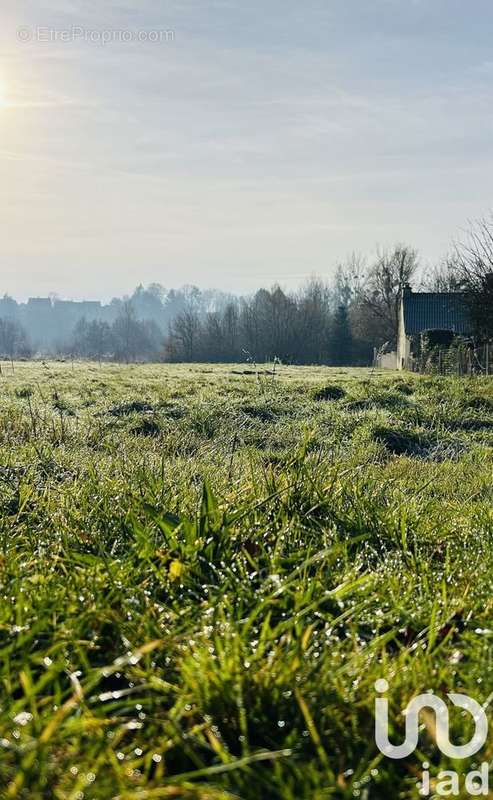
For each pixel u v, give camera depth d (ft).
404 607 11.17
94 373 105.40
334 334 248.73
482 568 13.01
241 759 7.50
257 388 63.46
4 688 8.39
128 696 8.59
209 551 12.38
